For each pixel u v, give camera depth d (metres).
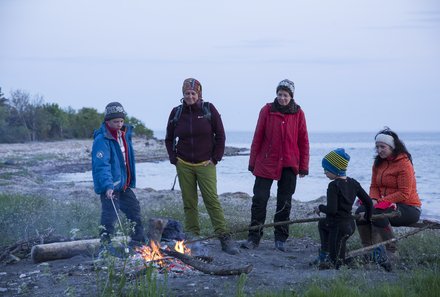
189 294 5.56
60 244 7.18
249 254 7.86
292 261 7.56
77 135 92.25
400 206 7.79
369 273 6.34
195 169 8.13
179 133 8.11
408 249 7.80
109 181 7.14
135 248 6.89
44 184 24.52
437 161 61.53
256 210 8.42
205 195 8.07
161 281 5.94
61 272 6.39
